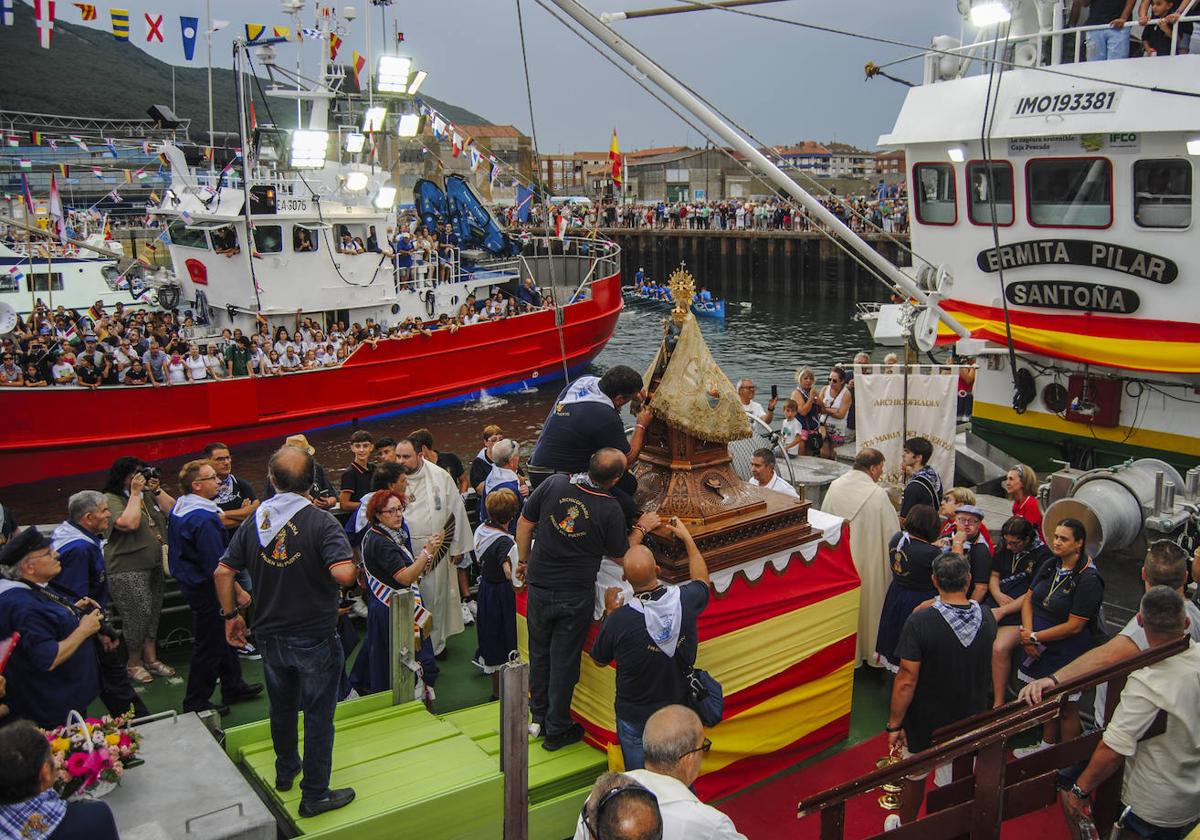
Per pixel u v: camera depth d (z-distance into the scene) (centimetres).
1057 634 562
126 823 424
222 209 2252
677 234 5562
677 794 326
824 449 1139
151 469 711
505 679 421
